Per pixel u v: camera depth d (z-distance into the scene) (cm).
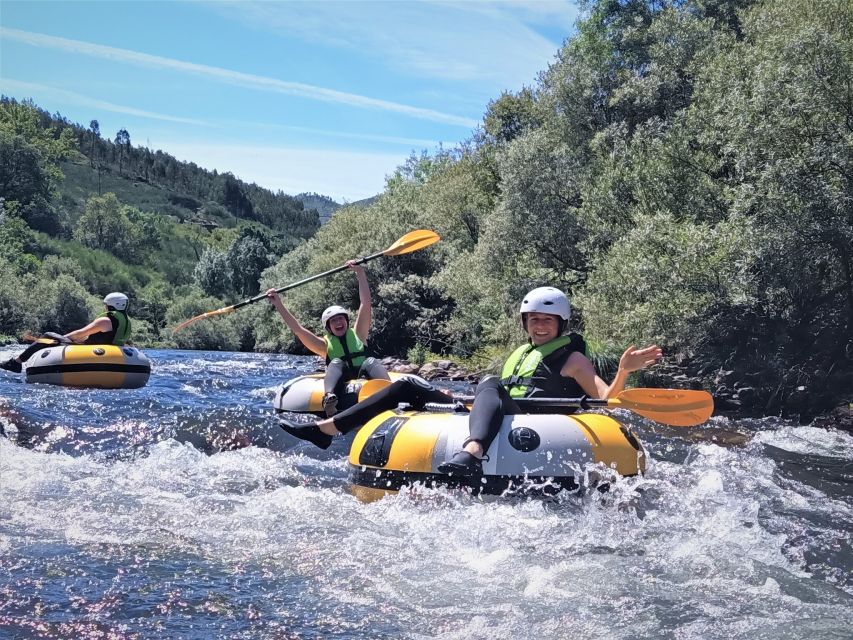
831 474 682
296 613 326
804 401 1173
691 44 2098
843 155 1132
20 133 13125
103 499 489
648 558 398
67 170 14550
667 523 459
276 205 19850
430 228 2972
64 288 4141
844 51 1178
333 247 3262
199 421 805
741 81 1427
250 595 344
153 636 300
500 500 465
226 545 409
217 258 7969
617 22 2658
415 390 561
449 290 2373
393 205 3262
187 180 18062
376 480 501
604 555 401
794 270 1205
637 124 2075
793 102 1174
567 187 2002
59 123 16712
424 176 4369
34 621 309
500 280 2020
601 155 2014
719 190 1461
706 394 498
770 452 792
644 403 497
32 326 3984
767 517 492
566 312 548
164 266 9638
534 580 366
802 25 1296
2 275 4175
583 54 2569
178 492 512
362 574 372
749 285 1198
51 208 9306
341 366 858
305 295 3050
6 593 336
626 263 1295
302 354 3347
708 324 1257
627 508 479
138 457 640
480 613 329
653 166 1551
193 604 332
